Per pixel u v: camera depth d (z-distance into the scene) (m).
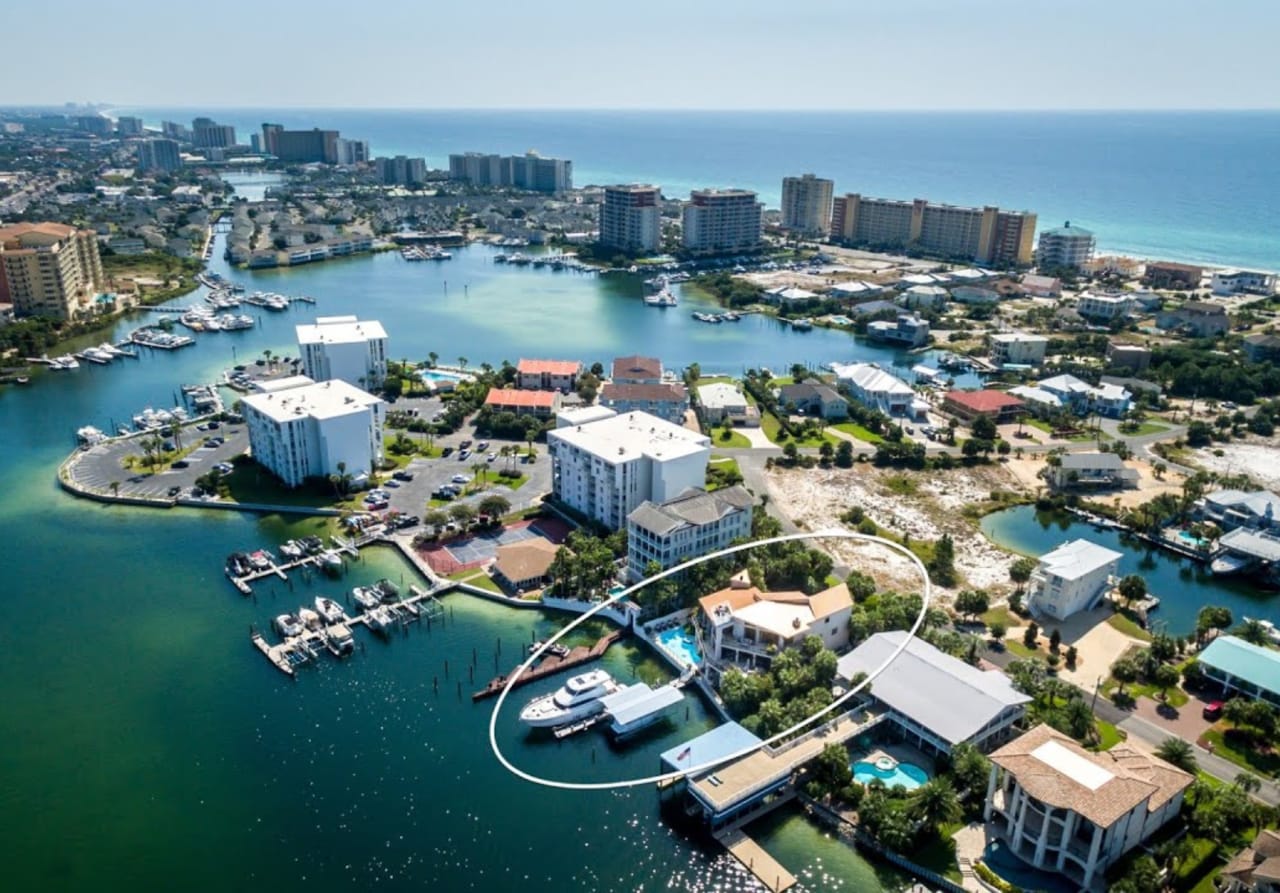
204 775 147.25
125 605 196.12
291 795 143.25
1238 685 165.38
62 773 147.25
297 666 175.75
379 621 188.75
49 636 184.38
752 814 141.12
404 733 158.00
